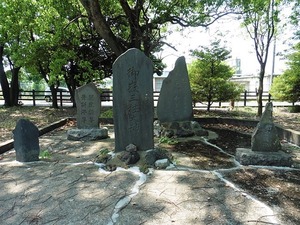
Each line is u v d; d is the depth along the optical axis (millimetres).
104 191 2750
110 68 11570
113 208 2395
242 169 3461
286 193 2711
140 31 8352
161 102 5836
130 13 8281
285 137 5418
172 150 4488
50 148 4645
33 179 3102
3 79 13164
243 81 25266
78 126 5523
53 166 3588
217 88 10344
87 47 10523
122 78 3652
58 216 2273
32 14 8641
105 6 9023
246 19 8445
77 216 2268
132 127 3711
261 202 2504
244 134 5957
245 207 2406
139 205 2447
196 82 10523
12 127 7051
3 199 2590
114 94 3691
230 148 4656
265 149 3750
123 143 3752
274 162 3582
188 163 3732
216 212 2316
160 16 8188
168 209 2371
